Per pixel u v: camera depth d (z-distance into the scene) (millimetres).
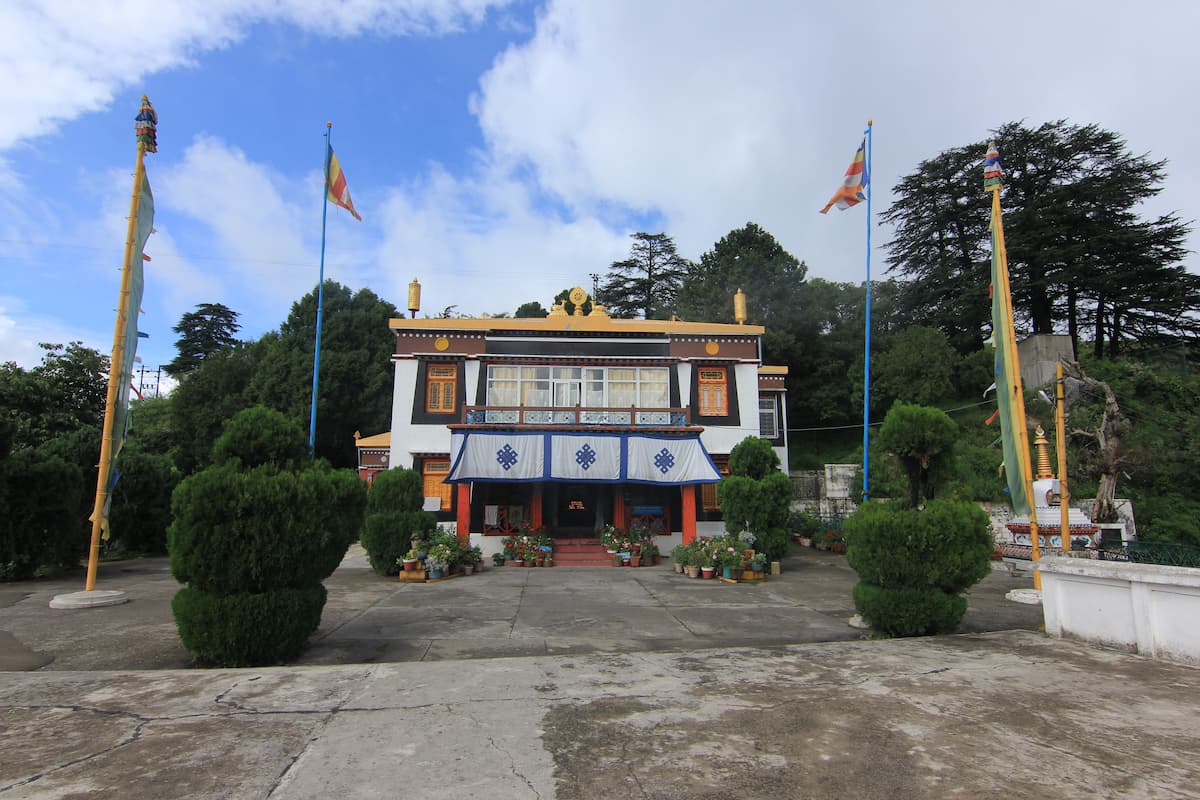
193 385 37031
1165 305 33969
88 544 18094
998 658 6266
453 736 4133
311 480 7539
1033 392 26766
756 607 11477
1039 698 4906
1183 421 25156
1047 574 7480
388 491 16641
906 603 7930
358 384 36562
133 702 4898
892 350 33906
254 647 6949
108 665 7203
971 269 39469
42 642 8266
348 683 5434
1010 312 11984
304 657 7738
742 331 23516
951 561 7879
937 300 41125
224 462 7688
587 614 10750
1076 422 23578
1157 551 14180
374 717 4523
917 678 5516
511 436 19922
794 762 3689
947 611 7828
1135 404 26375
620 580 15359
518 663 6180
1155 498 21719
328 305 39000
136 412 41969
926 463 9469
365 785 3400
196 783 3434
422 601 12078
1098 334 37719
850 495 25188
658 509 22250
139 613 10297
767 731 4203
